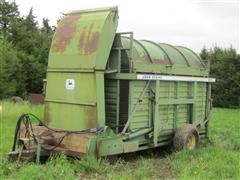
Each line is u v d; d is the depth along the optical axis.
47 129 11.23
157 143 12.33
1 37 39.44
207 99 14.72
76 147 10.33
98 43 10.85
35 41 42.94
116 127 11.49
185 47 14.88
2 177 8.83
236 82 42.22
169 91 12.72
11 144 12.66
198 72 14.03
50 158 10.09
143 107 11.80
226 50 44.31
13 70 36.16
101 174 9.60
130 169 10.16
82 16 11.66
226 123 23.20
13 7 48.91
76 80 11.18
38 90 40.75
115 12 11.27
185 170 9.75
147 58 12.16
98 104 10.79
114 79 11.54
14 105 23.02
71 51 11.35
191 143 12.83
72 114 11.24
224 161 10.80
